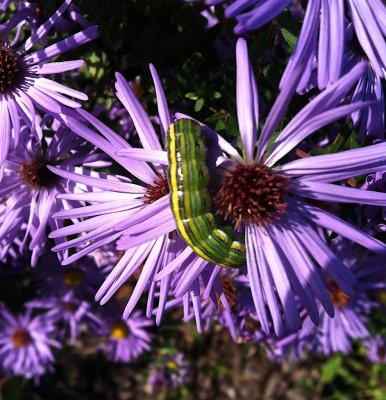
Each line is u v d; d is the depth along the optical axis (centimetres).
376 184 6
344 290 6
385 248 6
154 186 6
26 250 9
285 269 6
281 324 6
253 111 5
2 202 7
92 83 8
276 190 6
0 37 7
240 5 5
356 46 6
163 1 8
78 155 7
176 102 8
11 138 6
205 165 5
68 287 12
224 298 7
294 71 5
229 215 6
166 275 6
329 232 7
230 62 7
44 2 7
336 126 7
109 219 6
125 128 8
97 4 8
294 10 6
